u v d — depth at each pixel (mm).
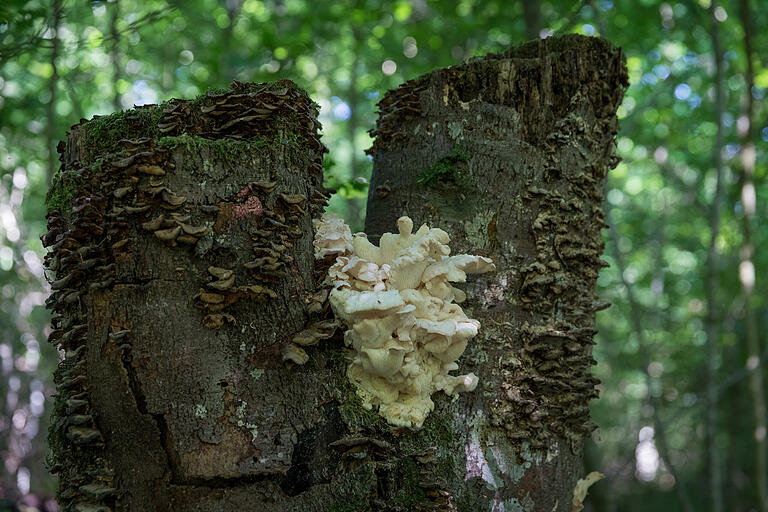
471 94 1756
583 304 1706
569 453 1687
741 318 7043
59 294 1532
